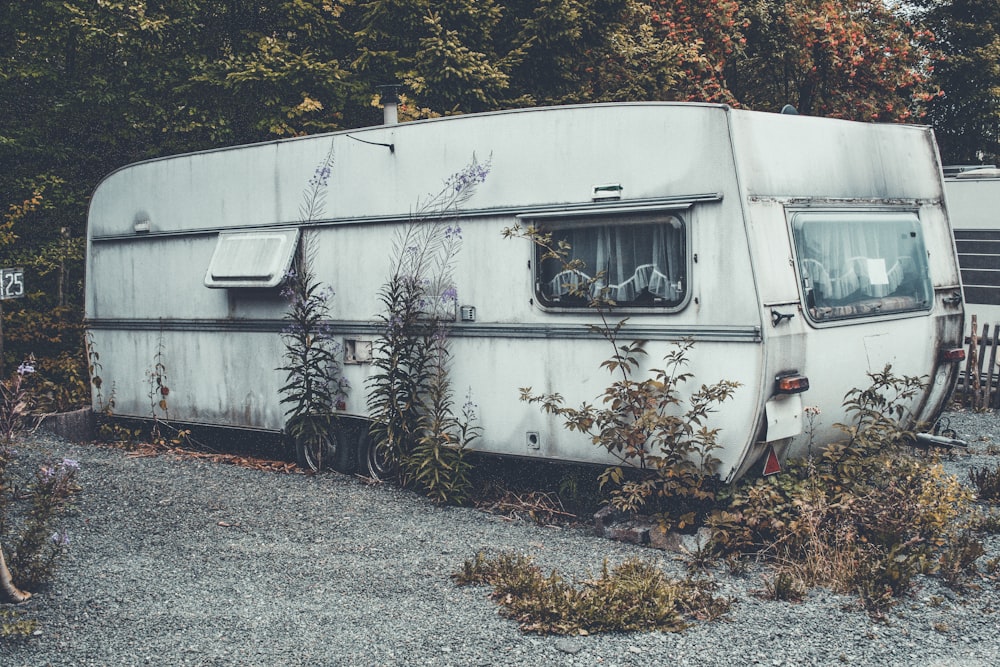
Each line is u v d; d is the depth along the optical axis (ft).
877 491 23.32
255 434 37.27
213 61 51.75
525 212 26.86
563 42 52.70
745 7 71.20
